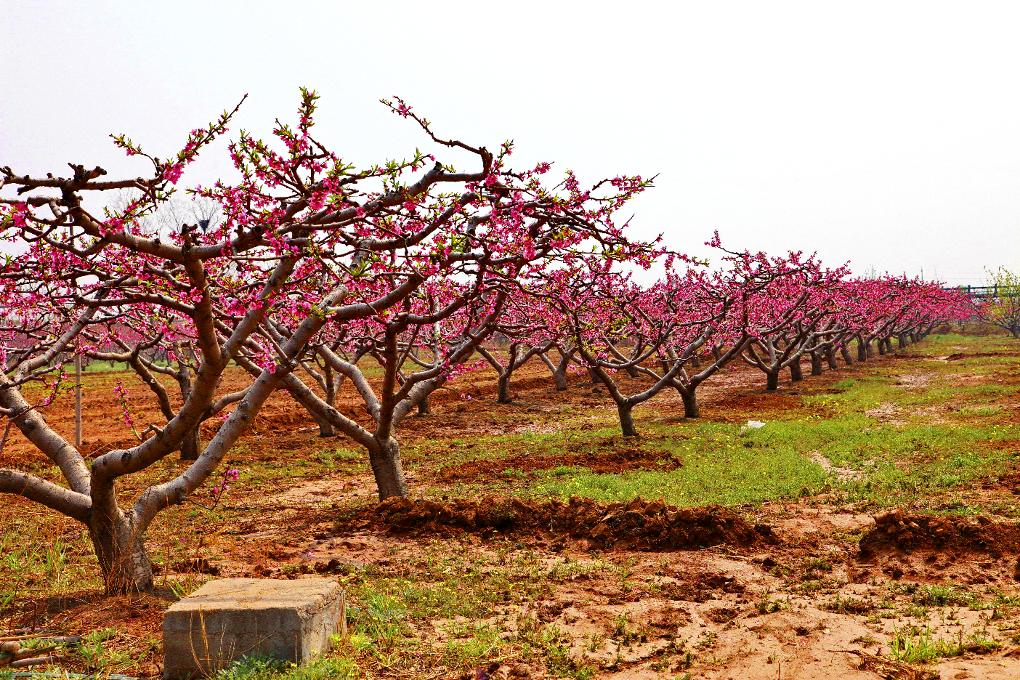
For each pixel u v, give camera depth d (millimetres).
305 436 23031
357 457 19609
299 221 7352
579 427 24016
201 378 8188
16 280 7363
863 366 46500
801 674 6047
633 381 40188
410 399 14297
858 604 7879
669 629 7547
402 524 11805
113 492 8562
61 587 9078
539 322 15922
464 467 17422
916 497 12555
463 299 10961
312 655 6496
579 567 9672
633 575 9359
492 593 8672
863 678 5805
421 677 6324
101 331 13727
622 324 14734
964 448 16312
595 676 6371
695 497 13766
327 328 13703
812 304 32281
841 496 13070
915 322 65375
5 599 8367
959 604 7801
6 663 6328
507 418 26734
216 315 10781
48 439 9188
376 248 7684
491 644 7043
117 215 6828
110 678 6152
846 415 23875
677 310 27266
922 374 38375
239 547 11023
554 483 15453
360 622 7574
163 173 6250
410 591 8664
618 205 8133
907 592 8305
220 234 7629
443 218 7566
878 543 9781
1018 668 5730
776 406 27859
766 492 13734
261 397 9250
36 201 6160
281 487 16344
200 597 6719
